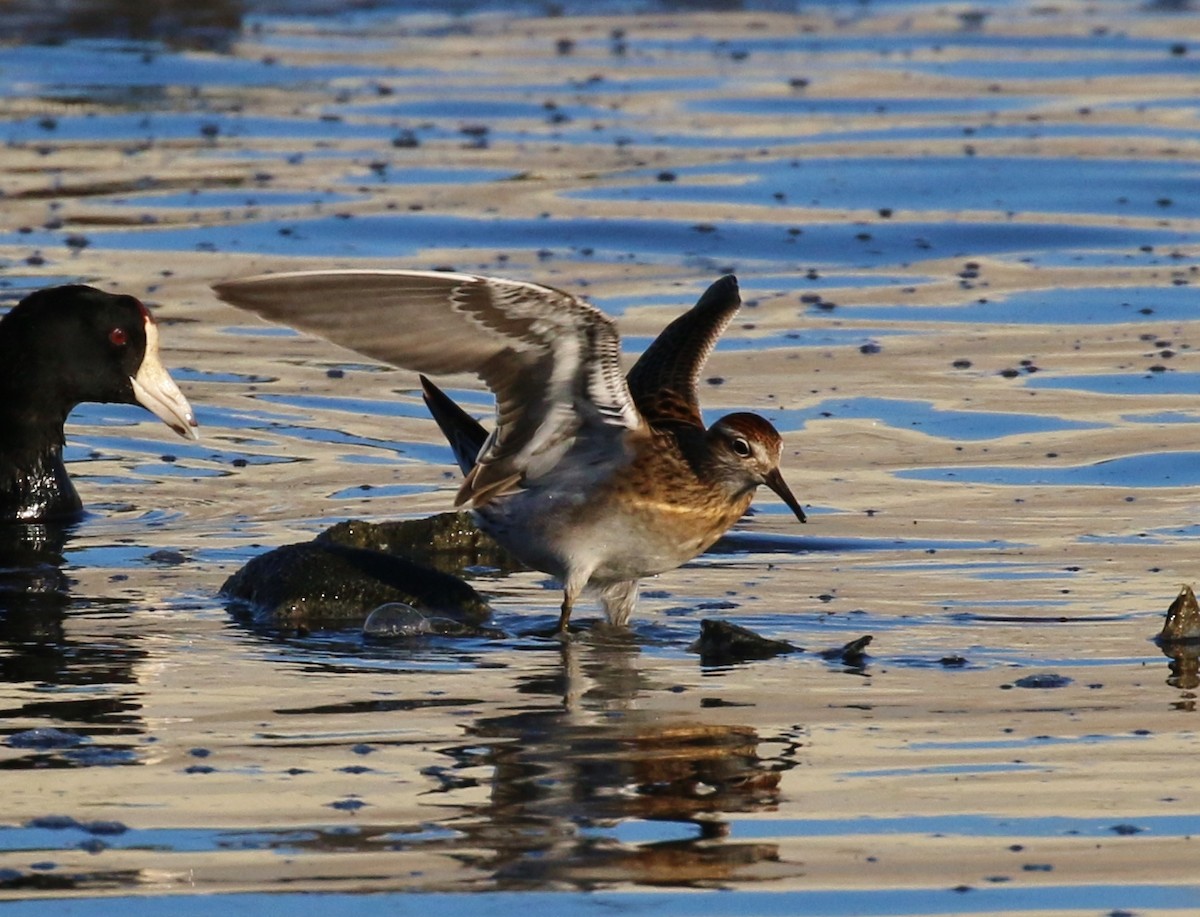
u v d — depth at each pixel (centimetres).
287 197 2248
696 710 1045
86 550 1374
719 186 2344
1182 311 1920
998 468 1521
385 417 1680
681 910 799
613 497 1202
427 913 795
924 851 856
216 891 812
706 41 3241
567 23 3384
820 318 1905
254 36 3195
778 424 1616
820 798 917
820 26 3400
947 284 2019
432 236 2108
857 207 2275
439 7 3484
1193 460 1529
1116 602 1237
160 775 940
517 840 866
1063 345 1823
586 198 2277
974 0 3678
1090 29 3384
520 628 1223
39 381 1462
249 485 1516
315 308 1017
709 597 1270
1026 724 1018
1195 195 2330
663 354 1323
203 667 1122
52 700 1055
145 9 3309
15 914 792
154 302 1909
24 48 3020
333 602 1239
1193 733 1002
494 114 2672
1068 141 2569
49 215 2167
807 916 795
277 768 952
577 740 995
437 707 1051
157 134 2534
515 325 1067
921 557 1339
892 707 1048
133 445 1630
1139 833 873
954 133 2609
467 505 1220
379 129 2583
